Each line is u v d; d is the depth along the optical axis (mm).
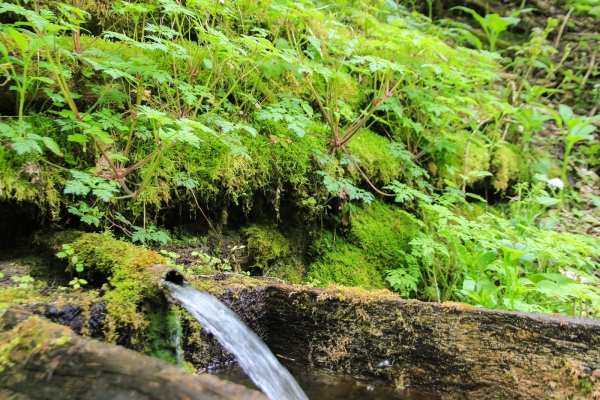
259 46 2135
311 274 2957
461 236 2609
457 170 3547
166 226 2494
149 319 1723
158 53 2582
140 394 985
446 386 1974
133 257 1850
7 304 1494
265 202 2820
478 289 2537
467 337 1931
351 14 3805
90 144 2174
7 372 1145
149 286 1714
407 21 4398
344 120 3447
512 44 5844
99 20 2654
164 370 1011
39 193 1993
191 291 1782
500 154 4191
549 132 5031
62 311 1516
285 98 2967
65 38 2268
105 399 1013
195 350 1944
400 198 2857
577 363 1755
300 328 2197
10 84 2043
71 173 1977
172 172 2350
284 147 2795
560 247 2631
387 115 3469
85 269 1901
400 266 3105
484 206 4086
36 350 1146
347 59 3541
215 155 2500
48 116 2158
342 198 2988
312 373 2154
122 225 2287
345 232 3100
